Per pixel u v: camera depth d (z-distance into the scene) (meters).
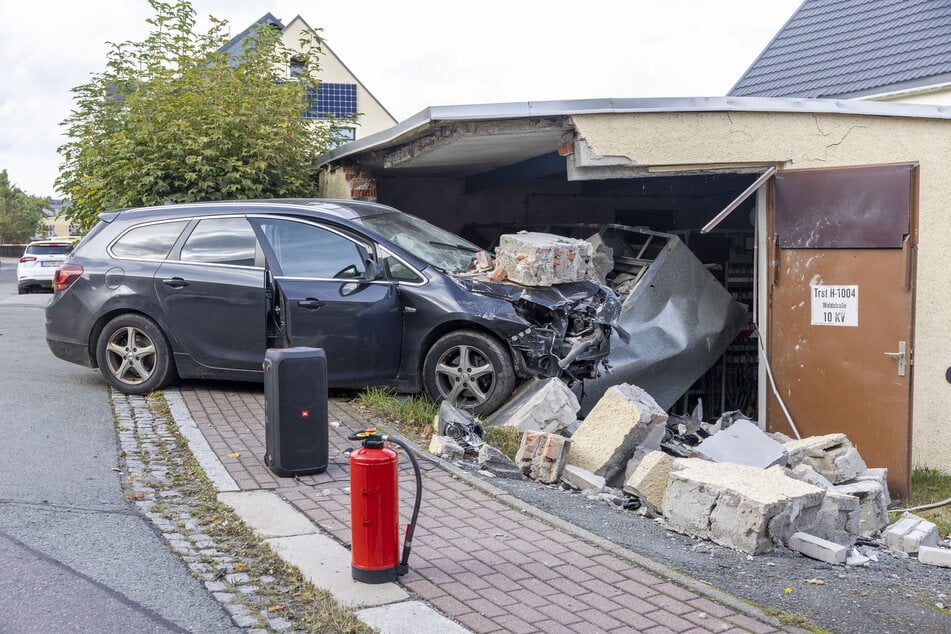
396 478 4.25
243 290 7.68
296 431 5.82
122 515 5.11
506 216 15.24
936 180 9.35
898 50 15.32
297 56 14.23
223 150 12.05
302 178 13.08
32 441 6.51
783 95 15.95
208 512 5.23
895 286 8.33
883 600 4.57
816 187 8.77
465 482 5.93
